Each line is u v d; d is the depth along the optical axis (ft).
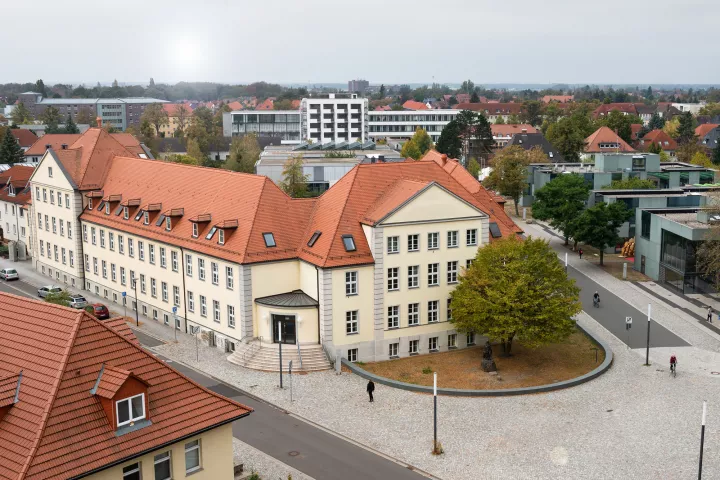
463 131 641.81
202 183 256.11
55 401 102.27
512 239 225.15
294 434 175.11
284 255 223.92
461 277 221.87
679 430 176.55
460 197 229.45
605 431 176.24
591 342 241.55
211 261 231.50
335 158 492.13
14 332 114.93
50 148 312.50
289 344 220.84
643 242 329.52
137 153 427.74
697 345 239.71
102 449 103.14
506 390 197.06
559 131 604.49
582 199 368.27
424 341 231.30
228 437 120.06
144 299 268.00
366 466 159.74
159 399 113.19
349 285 218.38
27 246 359.66
